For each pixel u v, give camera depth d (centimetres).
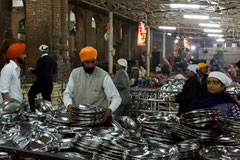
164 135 208
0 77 386
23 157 172
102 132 227
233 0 1777
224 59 4416
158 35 3475
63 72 1212
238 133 216
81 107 264
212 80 297
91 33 2164
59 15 1251
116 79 643
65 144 214
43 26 1223
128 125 279
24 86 866
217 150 183
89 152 196
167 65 2273
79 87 315
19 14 2125
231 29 3138
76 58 1830
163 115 249
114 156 180
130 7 2034
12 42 398
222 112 288
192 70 543
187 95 536
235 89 523
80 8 2003
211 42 4509
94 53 308
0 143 197
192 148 189
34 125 254
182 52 4088
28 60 1234
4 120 254
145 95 714
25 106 367
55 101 895
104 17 2325
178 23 2711
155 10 2159
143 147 175
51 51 1219
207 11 2161
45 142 200
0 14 633
